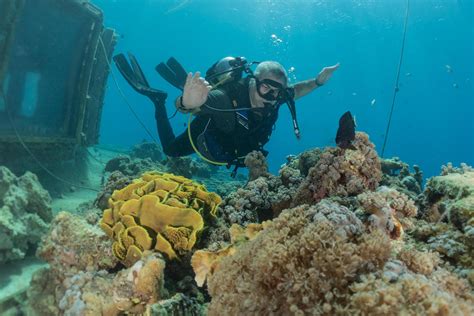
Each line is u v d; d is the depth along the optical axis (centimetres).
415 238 226
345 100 6944
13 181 369
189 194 289
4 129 516
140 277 209
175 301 206
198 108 396
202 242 286
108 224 271
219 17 5278
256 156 427
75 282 230
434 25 3962
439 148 7250
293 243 152
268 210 342
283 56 5653
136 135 7300
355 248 145
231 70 444
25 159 552
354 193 262
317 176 285
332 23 4175
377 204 206
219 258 215
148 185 288
